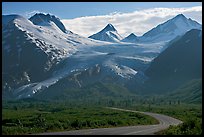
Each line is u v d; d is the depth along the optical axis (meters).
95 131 50.38
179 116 115.62
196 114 121.44
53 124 56.78
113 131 51.03
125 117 106.50
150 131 51.47
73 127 58.50
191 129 44.50
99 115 121.38
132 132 49.19
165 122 88.00
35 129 49.91
